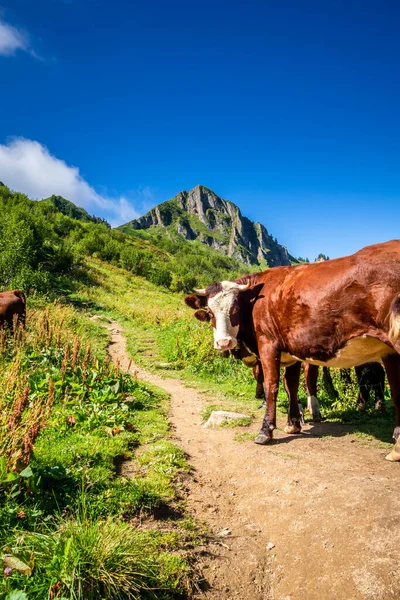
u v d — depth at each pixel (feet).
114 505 13.87
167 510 14.70
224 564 12.11
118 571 10.45
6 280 82.53
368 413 25.64
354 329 16.25
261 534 13.61
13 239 94.99
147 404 29.48
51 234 159.53
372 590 10.00
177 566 11.50
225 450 20.80
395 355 16.81
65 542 10.62
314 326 17.35
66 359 28.19
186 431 24.59
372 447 18.74
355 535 11.78
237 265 616.80
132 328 71.00
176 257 376.68
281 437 21.70
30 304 65.92
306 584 11.01
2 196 188.24
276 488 15.72
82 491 13.87
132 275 162.50
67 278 109.29
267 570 11.97
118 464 17.93
